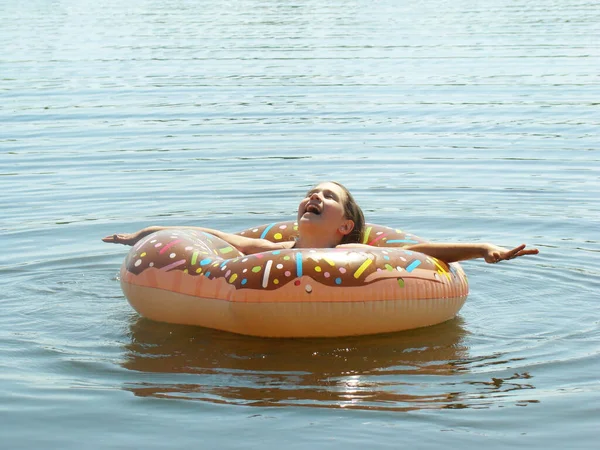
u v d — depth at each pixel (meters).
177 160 10.83
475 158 10.73
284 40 22.06
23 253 7.47
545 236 7.85
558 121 12.73
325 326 5.54
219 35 23.20
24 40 22.50
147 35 23.42
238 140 11.88
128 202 9.07
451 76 16.70
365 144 11.56
